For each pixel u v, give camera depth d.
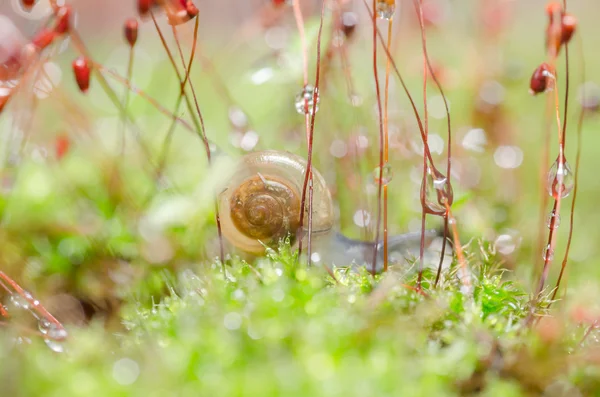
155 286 0.13
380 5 0.12
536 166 0.17
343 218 0.14
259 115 0.18
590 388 0.11
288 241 0.12
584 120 0.15
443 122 0.18
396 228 0.14
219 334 0.11
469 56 0.18
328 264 0.13
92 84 0.19
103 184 0.15
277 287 0.12
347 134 0.15
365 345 0.11
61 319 0.13
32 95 0.14
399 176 0.16
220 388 0.11
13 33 0.14
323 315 0.11
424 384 0.11
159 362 0.11
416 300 0.12
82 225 0.14
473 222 0.15
